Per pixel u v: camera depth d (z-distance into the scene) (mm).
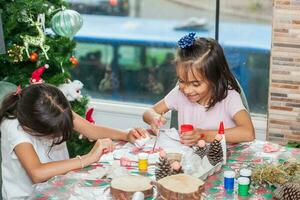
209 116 2068
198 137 1836
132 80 3422
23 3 2428
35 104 1618
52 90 1667
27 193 1771
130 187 1423
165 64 3297
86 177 1568
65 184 1521
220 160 1623
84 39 3418
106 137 1951
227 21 3049
